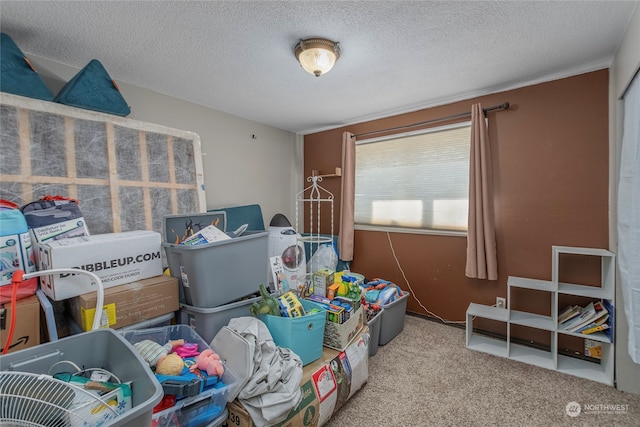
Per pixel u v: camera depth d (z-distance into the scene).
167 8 1.36
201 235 1.51
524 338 2.33
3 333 1.06
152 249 1.48
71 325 1.29
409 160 2.95
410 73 2.07
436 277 2.78
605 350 1.90
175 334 1.40
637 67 1.36
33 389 0.66
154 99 2.38
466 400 1.65
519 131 2.29
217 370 1.13
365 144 3.28
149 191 2.08
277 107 2.82
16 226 1.18
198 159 2.42
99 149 1.84
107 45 1.70
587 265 2.05
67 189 1.70
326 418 1.41
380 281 2.71
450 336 2.46
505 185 2.36
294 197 3.87
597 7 1.36
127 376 0.82
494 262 2.33
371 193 3.24
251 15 1.42
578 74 2.04
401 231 2.99
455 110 2.62
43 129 1.62
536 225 2.24
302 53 1.66
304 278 2.58
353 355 1.66
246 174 3.21
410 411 1.57
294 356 1.31
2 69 1.48
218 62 1.91
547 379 1.85
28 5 1.33
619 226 1.67
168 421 0.97
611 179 1.89
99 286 0.97
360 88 2.35
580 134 2.05
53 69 1.87
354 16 1.43
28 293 1.20
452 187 2.69
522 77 2.13
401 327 2.55
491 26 1.51
